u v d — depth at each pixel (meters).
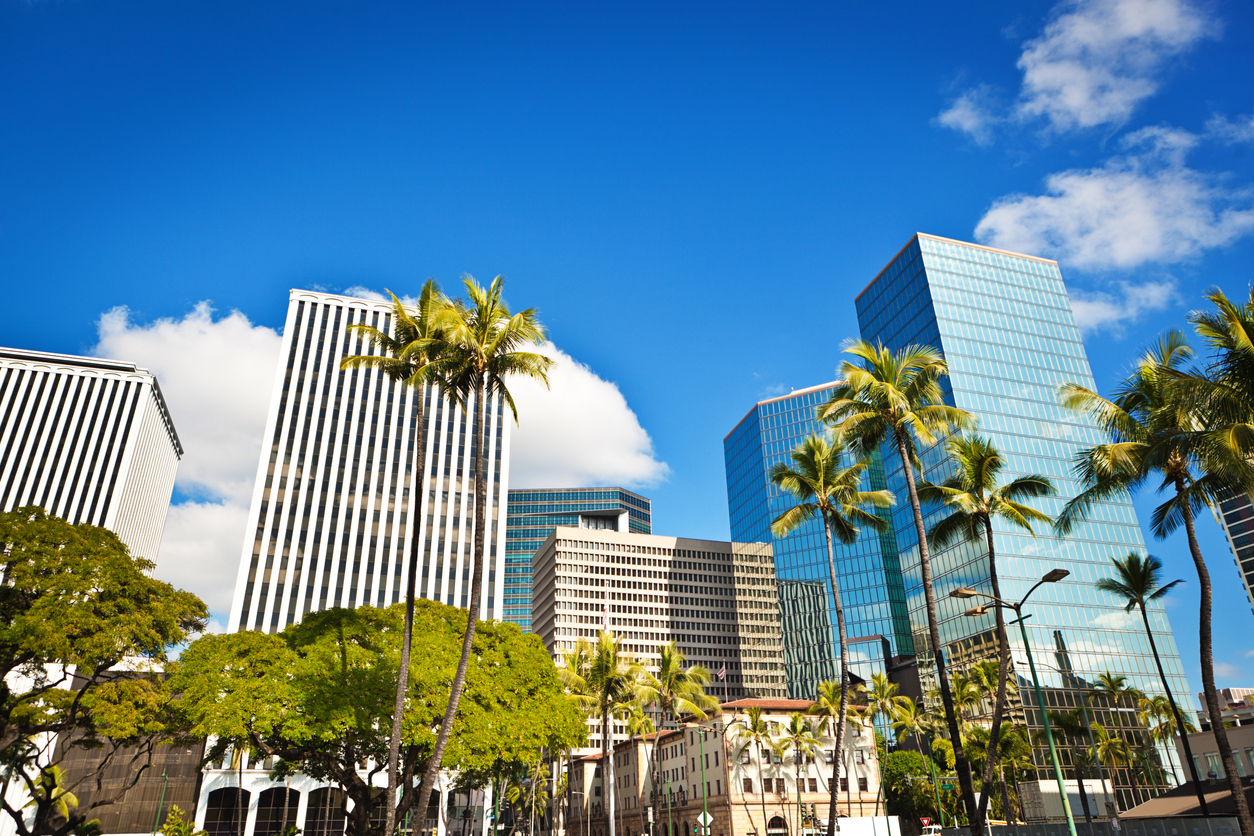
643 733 78.62
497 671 48.12
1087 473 30.59
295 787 77.25
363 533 122.50
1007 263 128.62
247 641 40.56
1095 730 89.88
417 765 43.69
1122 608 102.88
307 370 131.75
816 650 162.38
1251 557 156.50
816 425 184.00
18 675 39.56
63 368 136.75
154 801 69.81
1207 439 25.44
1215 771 59.12
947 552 111.19
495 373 31.88
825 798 78.94
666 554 181.00
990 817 75.94
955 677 85.25
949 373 115.38
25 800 54.12
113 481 130.38
